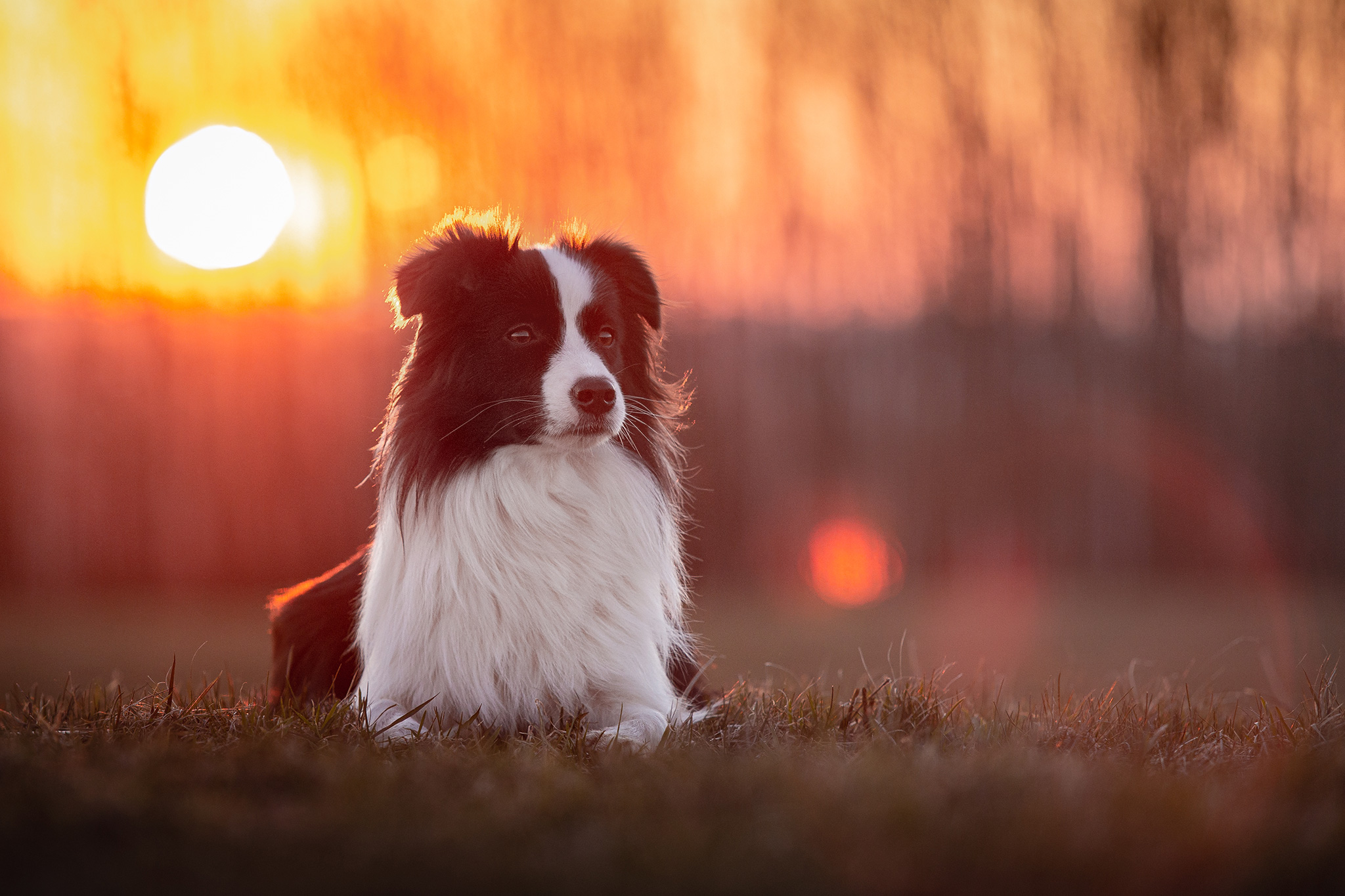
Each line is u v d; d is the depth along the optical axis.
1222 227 16.69
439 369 4.05
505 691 3.81
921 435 18.34
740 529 17.92
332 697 4.03
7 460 16.44
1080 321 17.69
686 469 5.22
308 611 4.66
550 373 3.89
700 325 17.38
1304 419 17.89
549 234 4.82
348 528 16.67
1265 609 14.50
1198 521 18.23
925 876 1.99
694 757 2.96
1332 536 17.95
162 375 16.23
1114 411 17.94
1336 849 2.06
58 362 16.12
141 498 16.69
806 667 9.16
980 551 18.30
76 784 2.48
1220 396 18.02
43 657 10.01
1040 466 18.17
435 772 2.79
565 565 3.89
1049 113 16.41
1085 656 10.21
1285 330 17.77
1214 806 2.35
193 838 2.19
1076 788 2.42
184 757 2.87
